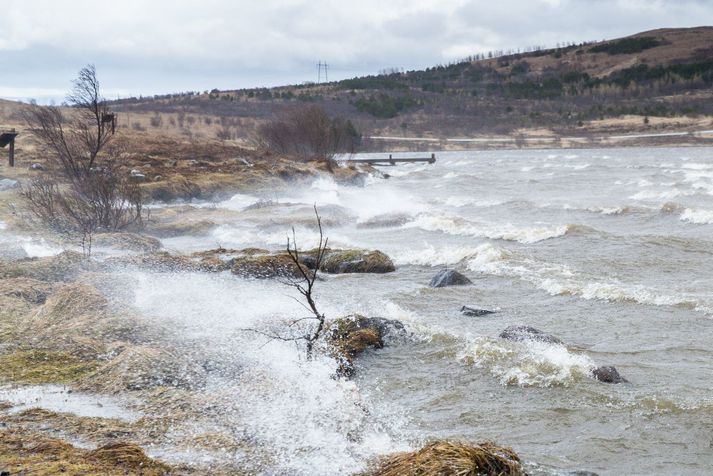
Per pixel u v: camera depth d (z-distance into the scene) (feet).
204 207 106.32
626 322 41.24
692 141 447.01
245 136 443.32
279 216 94.38
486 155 396.57
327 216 93.30
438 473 19.17
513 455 21.04
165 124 507.30
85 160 116.57
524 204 107.45
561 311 44.39
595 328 40.32
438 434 25.89
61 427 23.94
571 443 25.08
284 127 215.92
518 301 47.55
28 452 20.53
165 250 66.49
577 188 140.77
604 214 94.32
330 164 179.83
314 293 50.08
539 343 35.81
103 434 23.45
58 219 77.46
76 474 18.70
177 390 28.50
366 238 79.71
